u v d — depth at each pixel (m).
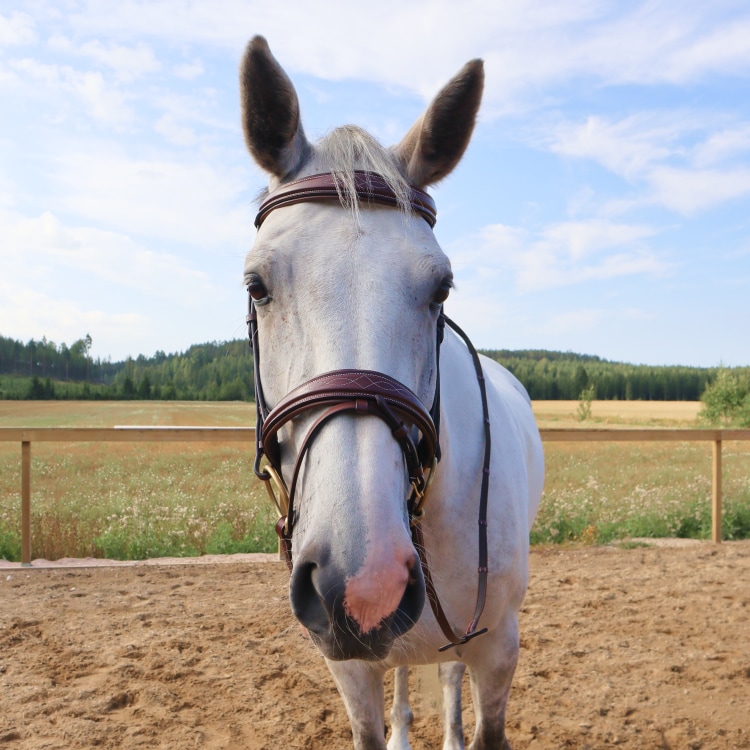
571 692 3.43
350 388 1.35
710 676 3.59
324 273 1.47
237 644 4.04
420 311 1.52
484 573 1.94
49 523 6.62
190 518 6.85
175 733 2.98
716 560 6.35
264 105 1.72
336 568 1.21
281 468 1.59
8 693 3.32
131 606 4.79
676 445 17.89
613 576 5.73
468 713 3.33
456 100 1.79
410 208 1.61
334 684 3.52
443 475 1.85
